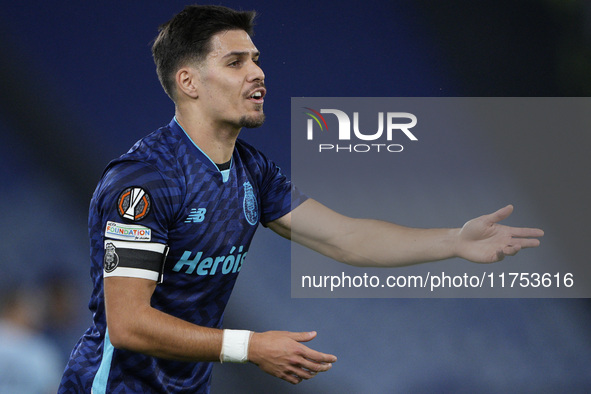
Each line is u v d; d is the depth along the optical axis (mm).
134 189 9562
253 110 10375
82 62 27641
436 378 26219
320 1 28734
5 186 27016
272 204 12031
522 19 28984
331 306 26906
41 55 27469
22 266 26016
